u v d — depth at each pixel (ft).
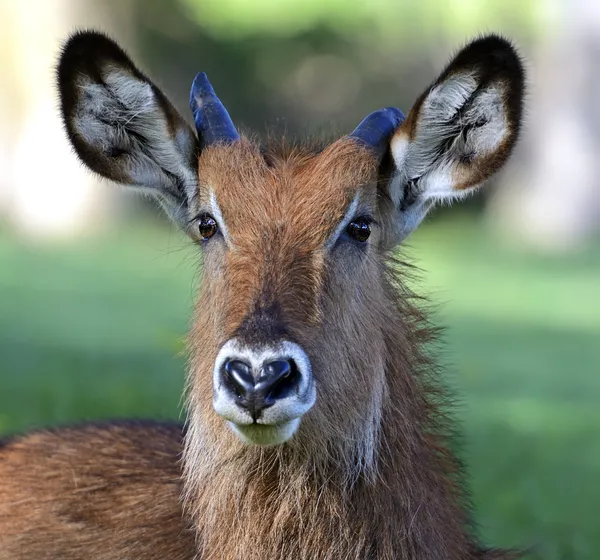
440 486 35.91
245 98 228.84
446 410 39.91
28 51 191.01
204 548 34.58
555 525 51.19
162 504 36.32
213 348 34.06
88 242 184.14
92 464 38.40
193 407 35.47
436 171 36.58
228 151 34.86
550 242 192.24
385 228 36.76
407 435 35.12
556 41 192.13
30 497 37.99
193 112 37.24
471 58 35.14
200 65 226.38
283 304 31.68
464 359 91.45
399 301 36.91
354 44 223.71
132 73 36.22
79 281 141.38
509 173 205.36
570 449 64.75
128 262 162.91
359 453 34.06
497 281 144.77
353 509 34.06
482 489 55.16
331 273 33.22
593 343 103.30
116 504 36.86
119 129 37.19
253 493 34.09
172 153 36.96
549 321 115.75
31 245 179.32
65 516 37.06
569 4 189.98
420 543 34.58
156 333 88.53
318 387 32.35
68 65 36.42
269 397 30.07
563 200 193.47
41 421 59.98
